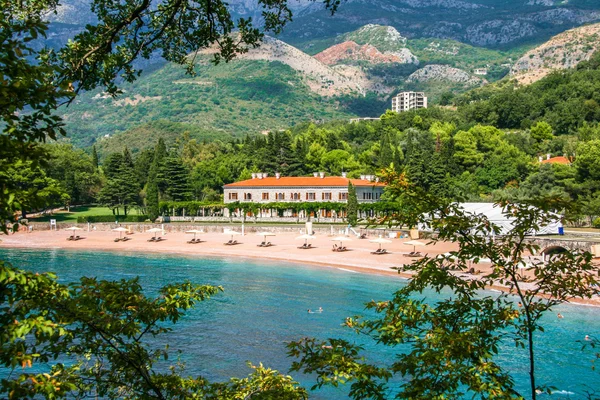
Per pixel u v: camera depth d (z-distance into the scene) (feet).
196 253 287.28
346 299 167.32
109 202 442.09
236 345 117.91
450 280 38.17
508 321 38.58
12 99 27.86
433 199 38.93
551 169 368.07
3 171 28.35
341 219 393.91
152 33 49.34
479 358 35.63
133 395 39.40
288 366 104.47
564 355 110.63
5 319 28.99
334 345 39.55
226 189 433.89
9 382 27.37
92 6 46.85
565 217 38.11
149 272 221.46
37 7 40.91
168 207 435.12
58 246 317.83
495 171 460.96
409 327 39.32
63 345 35.50
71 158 532.73
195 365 103.96
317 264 244.42
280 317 143.74
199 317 143.33
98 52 42.57
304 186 419.54
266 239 328.29
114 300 36.91
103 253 289.12
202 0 48.55
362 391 36.94
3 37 27.55
